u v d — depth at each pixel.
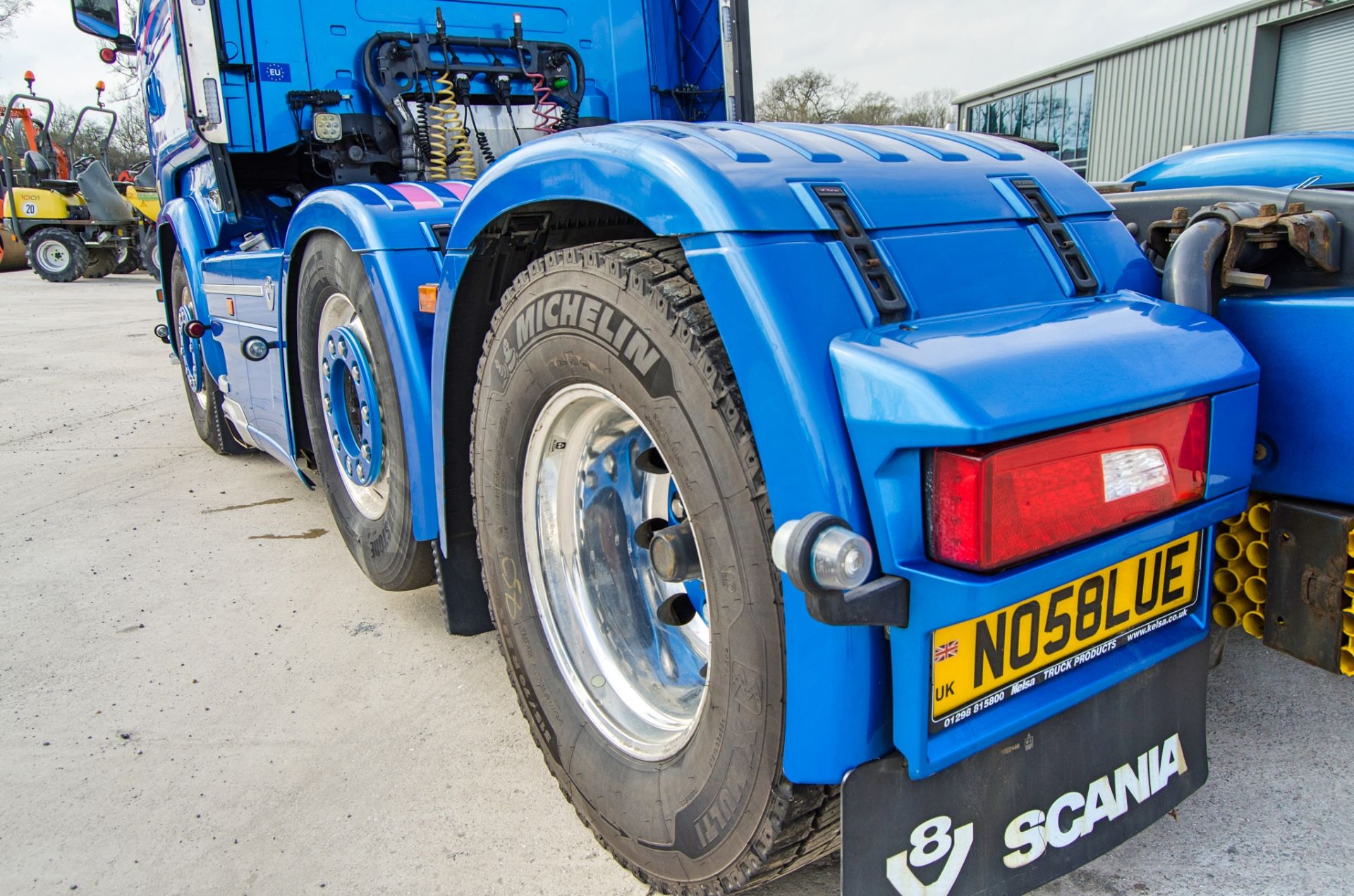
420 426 2.20
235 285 3.57
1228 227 1.49
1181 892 1.57
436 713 2.29
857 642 1.11
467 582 2.31
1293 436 1.45
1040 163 1.63
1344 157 2.11
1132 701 1.38
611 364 1.41
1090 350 1.17
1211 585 1.42
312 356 2.86
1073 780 1.33
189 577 3.26
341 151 3.28
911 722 1.12
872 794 1.15
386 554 2.59
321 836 1.84
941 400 1.00
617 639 1.79
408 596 3.04
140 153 24.00
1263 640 1.55
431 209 2.32
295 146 3.26
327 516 3.92
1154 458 1.20
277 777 2.04
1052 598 1.21
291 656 2.63
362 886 1.69
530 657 1.83
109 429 5.73
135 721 2.30
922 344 1.12
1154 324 1.29
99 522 3.91
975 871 1.25
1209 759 1.89
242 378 3.77
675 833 1.46
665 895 1.56
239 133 3.11
